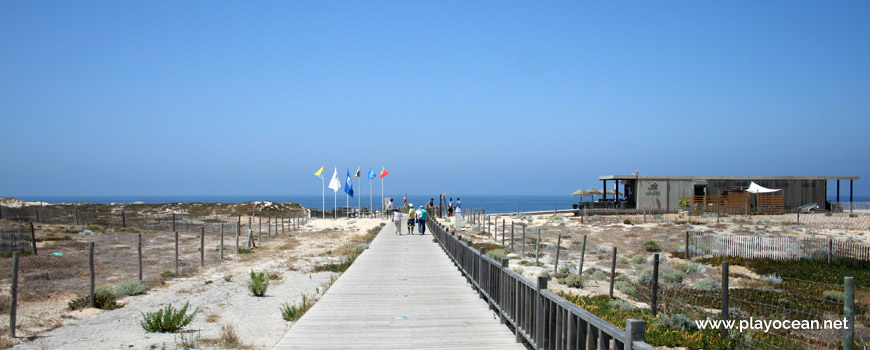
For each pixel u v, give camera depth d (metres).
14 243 23.50
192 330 10.33
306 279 17.70
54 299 13.81
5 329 10.23
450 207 57.19
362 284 13.96
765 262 21.73
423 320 9.68
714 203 49.12
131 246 28.28
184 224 41.34
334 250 27.69
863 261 21.00
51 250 25.03
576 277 16.39
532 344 7.32
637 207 49.53
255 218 55.78
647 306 13.30
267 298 14.21
